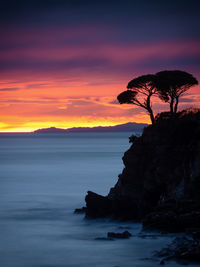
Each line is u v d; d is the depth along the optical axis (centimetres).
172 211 4538
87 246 4206
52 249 4156
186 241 3878
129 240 4275
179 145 5338
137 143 5741
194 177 4922
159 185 5425
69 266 3622
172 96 6134
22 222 5494
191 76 6175
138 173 5672
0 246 4300
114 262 3669
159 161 5409
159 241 4150
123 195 5516
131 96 6181
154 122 6106
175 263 3441
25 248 4206
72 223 5347
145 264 3506
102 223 5234
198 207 4506
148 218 4647
